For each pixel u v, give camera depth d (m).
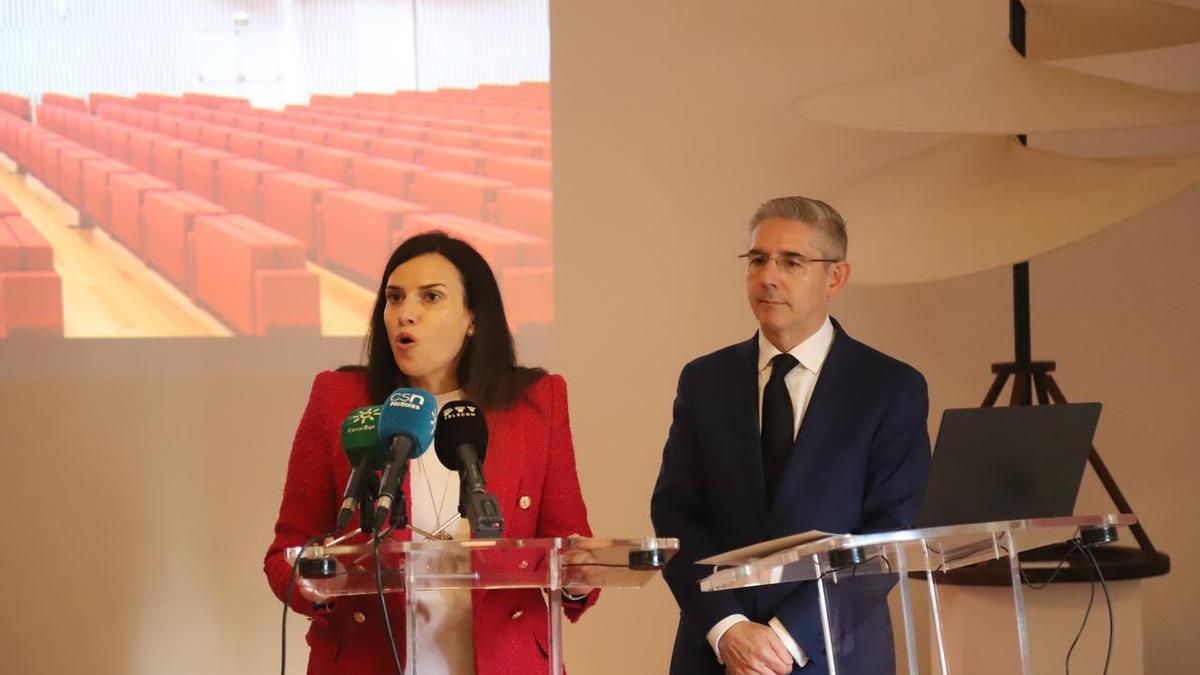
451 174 4.50
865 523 2.70
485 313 2.39
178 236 4.36
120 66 4.32
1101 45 4.01
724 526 2.73
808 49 4.72
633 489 4.66
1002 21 4.70
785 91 4.72
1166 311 4.65
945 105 3.67
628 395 4.66
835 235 2.81
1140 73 4.64
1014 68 3.75
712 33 4.72
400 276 2.34
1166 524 4.63
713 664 2.69
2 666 4.30
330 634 2.27
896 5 4.72
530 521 2.38
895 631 4.53
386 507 1.80
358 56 4.44
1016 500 2.25
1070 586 3.56
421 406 1.90
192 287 4.38
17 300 4.30
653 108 4.70
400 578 1.94
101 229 4.33
